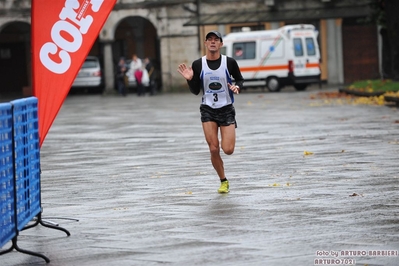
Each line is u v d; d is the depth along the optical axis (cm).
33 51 2645
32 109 2239
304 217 2414
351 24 12619
